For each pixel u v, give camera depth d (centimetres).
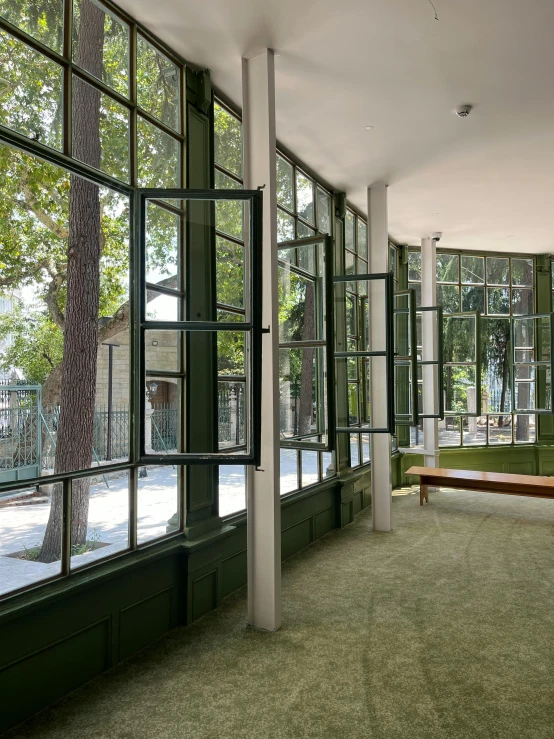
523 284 934
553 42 327
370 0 285
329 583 407
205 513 358
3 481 227
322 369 410
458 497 742
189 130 345
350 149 487
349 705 247
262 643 309
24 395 236
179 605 334
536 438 930
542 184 580
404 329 670
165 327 286
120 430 290
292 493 486
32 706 238
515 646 305
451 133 455
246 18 299
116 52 290
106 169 282
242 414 368
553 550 493
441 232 773
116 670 279
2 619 218
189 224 339
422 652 298
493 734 225
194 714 240
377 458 563
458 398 809
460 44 329
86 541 269
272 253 328
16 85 233
